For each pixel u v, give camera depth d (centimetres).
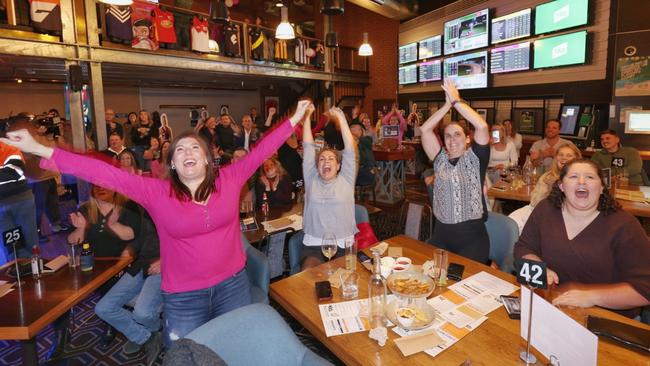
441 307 177
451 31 883
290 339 145
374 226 568
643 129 573
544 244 202
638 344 141
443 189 272
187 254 189
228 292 201
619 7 580
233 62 776
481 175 264
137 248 268
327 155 292
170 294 193
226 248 197
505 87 783
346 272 214
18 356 273
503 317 168
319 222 293
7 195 328
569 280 195
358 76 1188
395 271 208
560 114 675
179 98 1168
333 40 797
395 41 1159
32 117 711
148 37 605
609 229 185
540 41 695
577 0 626
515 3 735
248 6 1284
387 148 723
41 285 216
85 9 541
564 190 192
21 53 475
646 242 177
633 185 413
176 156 183
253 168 211
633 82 581
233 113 1289
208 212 187
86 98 584
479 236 266
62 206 658
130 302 271
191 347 118
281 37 628
